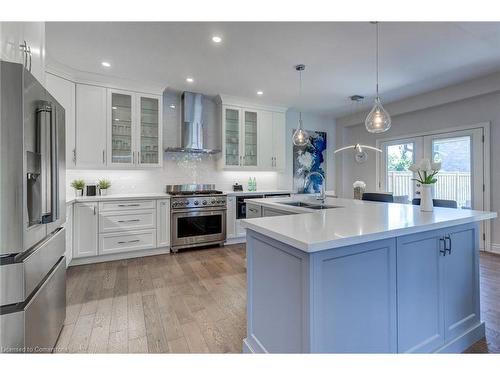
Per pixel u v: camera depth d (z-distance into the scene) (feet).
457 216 6.01
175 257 12.47
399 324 4.92
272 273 4.83
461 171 13.92
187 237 13.44
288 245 4.38
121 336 6.25
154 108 13.57
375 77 12.37
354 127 19.99
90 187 12.27
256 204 10.53
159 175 14.71
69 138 11.44
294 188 18.89
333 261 4.13
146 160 13.42
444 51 9.84
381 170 17.99
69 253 10.63
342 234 4.27
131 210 12.15
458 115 13.92
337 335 4.18
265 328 5.05
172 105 14.85
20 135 4.03
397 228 4.73
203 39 8.87
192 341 6.09
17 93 4.01
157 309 7.55
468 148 13.64
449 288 5.81
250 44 9.21
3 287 4.02
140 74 11.92
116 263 11.57
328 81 12.82
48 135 4.96
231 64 10.86
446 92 13.73
